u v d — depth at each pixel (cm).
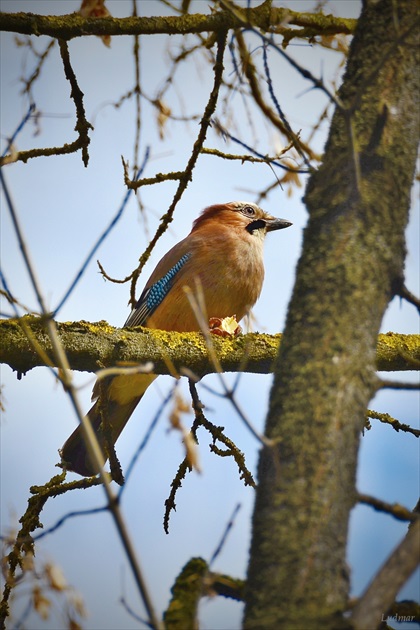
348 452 512
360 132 604
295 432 516
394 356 888
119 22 884
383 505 505
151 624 458
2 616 743
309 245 580
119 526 472
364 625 443
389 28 636
